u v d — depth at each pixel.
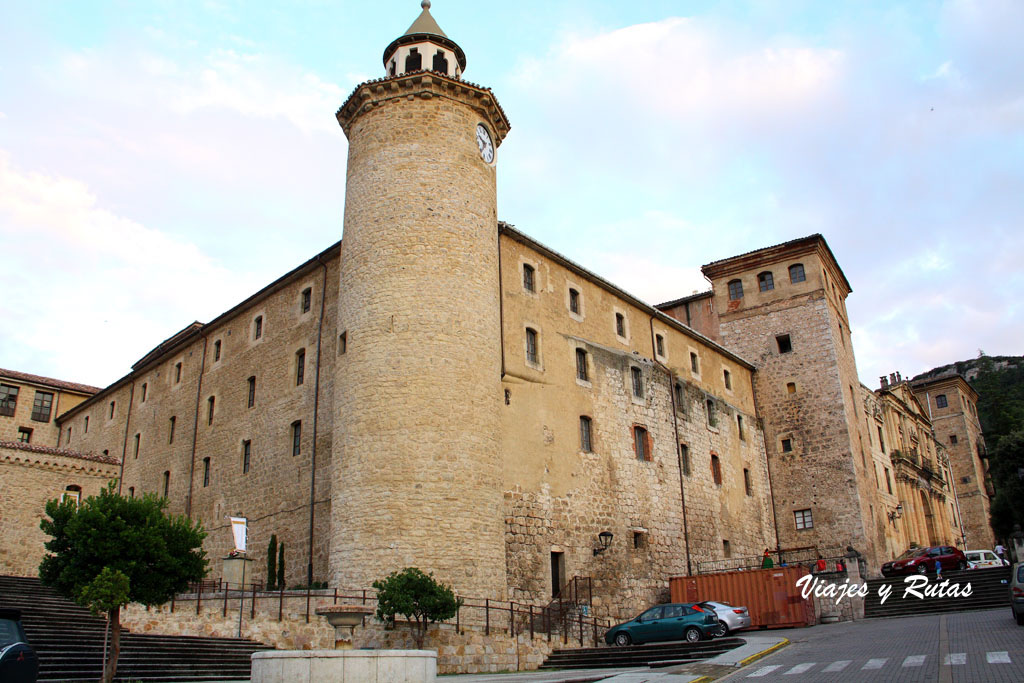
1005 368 116.31
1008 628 20.16
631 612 30.17
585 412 31.56
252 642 19.80
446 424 23.34
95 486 33.28
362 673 13.64
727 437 41.75
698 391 40.34
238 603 22.17
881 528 45.47
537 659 22.00
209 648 18.75
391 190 25.86
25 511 30.97
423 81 26.89
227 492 33.16
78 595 15.66
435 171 26.08
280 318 33.50
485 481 23.62
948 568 38.19
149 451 40.41
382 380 23.67
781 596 29.73
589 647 24.02
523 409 28.31
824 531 42.41
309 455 29.19
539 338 30.17
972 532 77.12
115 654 15.51
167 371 41.34
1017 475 37.22
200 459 35.84
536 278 31.02
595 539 29.77
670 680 15.67
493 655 20.55
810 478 43.59
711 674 16.30
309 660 13.54
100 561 16.52
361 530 22.22
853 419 45.38
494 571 22.94
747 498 41.78
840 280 51.38
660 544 33.22
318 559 26.92
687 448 37.59
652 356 37.38
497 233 28.14
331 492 25.09
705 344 42.72
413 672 14.14
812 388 44.84
